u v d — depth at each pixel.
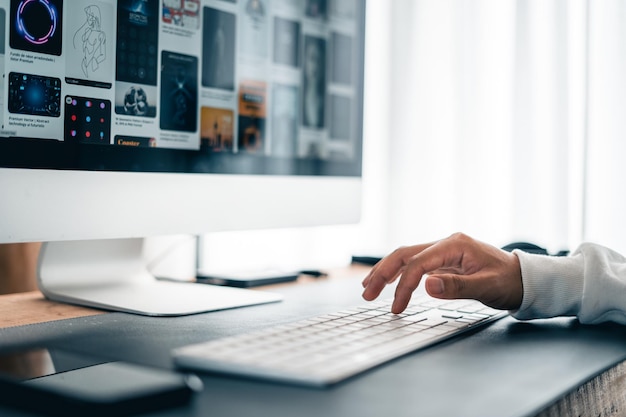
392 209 1.80
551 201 1.60
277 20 0.99
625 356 0.55
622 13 1.55
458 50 1.71
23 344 0.56
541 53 1.62
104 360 0.56
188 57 0.85
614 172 1.56
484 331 0.64
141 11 0.79
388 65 1.82
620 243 1.56
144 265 0.92
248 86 0.94
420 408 0.38
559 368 0.49
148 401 0.37
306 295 0.90
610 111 1.56
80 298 0.78
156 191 0.82
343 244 1.81
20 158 0.68
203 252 1.70
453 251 0.70
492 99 1.68
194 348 0.47
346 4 1.12
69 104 0.73
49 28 0.71
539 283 0.70
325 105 1.08
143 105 0.80
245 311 0.76
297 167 1.02
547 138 1.61
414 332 0.58
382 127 1.84
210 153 0.89
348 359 0.47
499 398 0.40
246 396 0.40
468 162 1.70
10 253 1.39
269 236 1.79
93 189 0.75
